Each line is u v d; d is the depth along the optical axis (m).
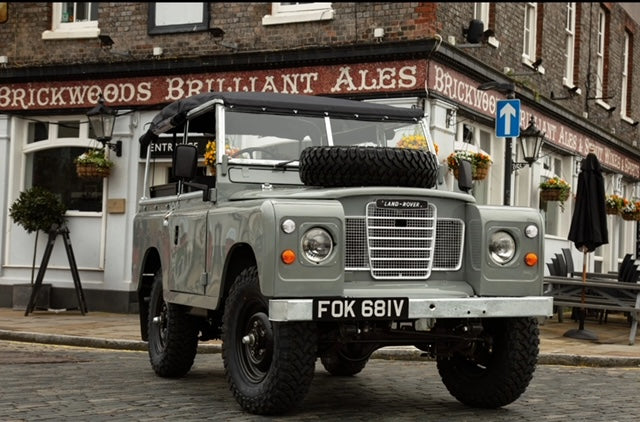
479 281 6.48
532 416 6.73
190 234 7.48
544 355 10.52
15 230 16.75
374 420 6.42
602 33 22.83
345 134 7.62
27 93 16.69
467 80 14.88
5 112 16.83
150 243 8.66
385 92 13.91
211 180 7.47
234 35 15.17
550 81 19.16
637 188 25.34
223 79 15.20
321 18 14.42
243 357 6.56
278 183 7.26
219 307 7.05
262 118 7.46
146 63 15.65
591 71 21.62
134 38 15.95
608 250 23.55
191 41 15.52
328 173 6.48
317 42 14.52
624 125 24.28
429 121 13.80
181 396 7.36
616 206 21.28
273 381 6.11
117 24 16.09
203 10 15.41
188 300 7.46
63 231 15.54
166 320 8.37
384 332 6.39
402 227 6.40
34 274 16.56
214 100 7.43
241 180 7.20
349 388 7.98
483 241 6.49
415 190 6.43
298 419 6.36
